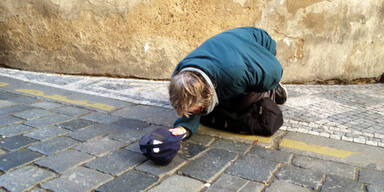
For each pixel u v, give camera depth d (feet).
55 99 11.68
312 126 9.56
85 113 10.27
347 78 17.22
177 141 6.70
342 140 8.52
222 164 7.04
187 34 15.52
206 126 9.27
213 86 6.19
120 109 10.81
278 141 8.39
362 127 9.59
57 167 6.65
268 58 7.01
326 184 6.29
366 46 17.13
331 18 16.05
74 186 5.99
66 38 15.60
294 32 15.89
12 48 15.92
